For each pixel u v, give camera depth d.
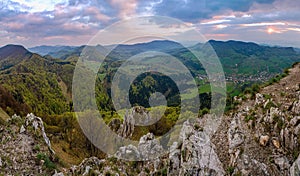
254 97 22.30
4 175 24.52
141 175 21.28
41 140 33.03
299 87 20.77
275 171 15.55
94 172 23.12
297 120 16.66
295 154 15.48
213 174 16.92
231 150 17.80
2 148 28.17
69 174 26.02
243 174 15.86
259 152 16.84
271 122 18.09
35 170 26.69
